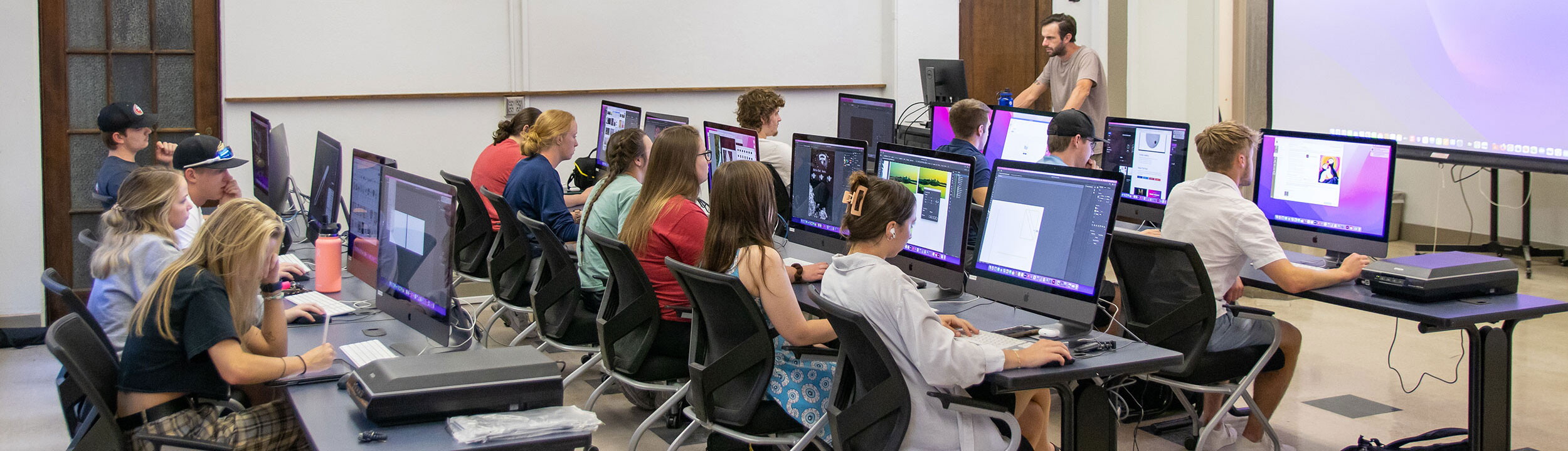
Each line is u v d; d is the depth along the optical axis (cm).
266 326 234
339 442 188
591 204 353
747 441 257
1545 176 630
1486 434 288
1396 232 720
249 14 547
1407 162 714
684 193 312
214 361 216
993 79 747
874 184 236
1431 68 565
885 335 222
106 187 405
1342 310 527
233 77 547
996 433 230
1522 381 405
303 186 570
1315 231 352
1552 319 500
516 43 609
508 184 420
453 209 238
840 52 704
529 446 191
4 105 482
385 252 287
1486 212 653
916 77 719
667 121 489
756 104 472
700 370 255
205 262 222
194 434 221
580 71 627
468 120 605
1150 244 281
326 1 563
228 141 550
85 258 521
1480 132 546
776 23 679
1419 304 285
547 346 463
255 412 229
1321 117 627
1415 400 384
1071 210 260
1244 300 551
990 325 266
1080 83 602
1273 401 330
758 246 257
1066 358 225
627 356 300
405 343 261
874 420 222
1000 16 741
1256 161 370
